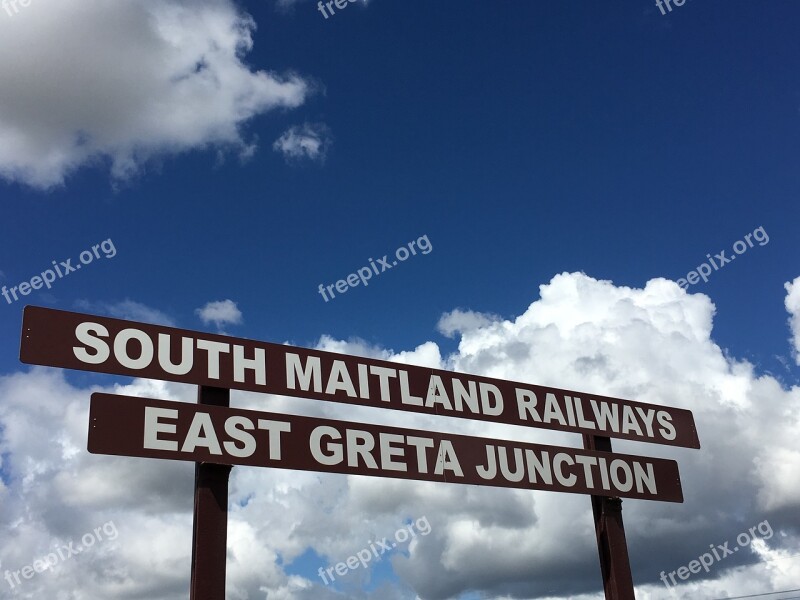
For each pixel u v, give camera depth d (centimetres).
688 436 631
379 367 504
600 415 592
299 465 448
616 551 557
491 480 517
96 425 401
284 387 462
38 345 404
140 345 429
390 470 479
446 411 520
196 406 430
